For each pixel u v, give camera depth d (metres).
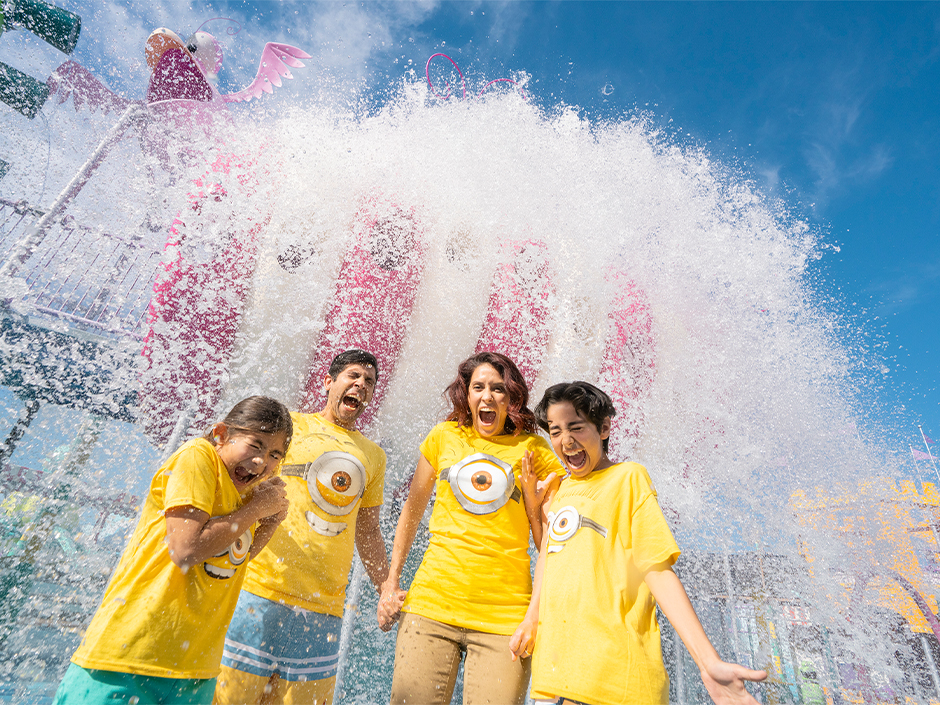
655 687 1.18
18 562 2.27
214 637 1.34
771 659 2.51
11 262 2.95
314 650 1.69
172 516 1.31
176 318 2.97
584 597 1.31
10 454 2.63
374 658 2.27
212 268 3.10
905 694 2.42
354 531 1.94
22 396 2.75
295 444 1.94
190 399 2.89
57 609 2.14
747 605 2.64
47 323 2.87
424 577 1.73
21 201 3.27
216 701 1.54
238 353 2.99
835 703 2.39
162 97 4.12
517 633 1.53
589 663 1.21
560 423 1.63
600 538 1.41
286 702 1.60
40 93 3.65
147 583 1.27
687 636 1.14
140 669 1.17
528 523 1.86
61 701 1.12
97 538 2.48
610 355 3.26
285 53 4.90
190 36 4.38
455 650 1.61
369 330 3.15
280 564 1.71
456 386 2.13
